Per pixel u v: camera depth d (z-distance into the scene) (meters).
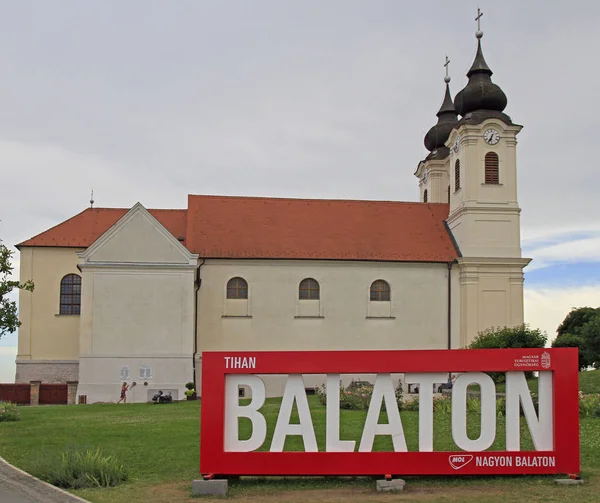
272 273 54.94
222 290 54.28
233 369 18.44
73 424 30.45
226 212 57.84
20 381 54.62
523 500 16.73
